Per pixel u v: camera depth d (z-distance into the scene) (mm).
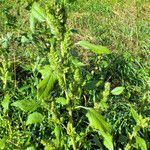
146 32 1393
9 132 647
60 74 465
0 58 896
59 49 479
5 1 1496
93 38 1352
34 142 734
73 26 1437
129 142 606
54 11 444
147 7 1650
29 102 490
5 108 590
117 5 1637
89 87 539
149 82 726
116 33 1384
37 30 521
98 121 472
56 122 535
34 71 792
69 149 653
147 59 1208
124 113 868
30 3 494
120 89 557
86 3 1609
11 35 687
